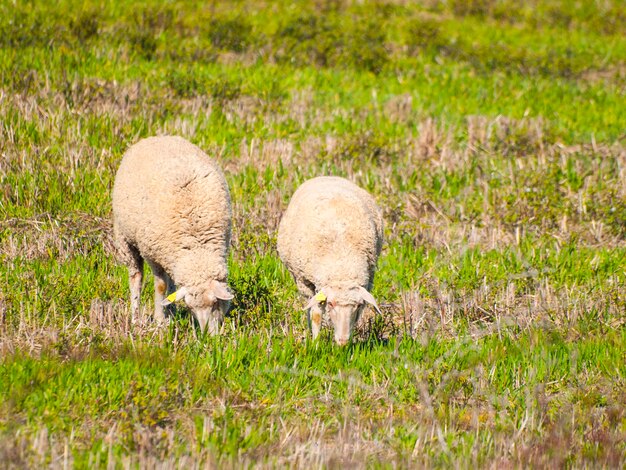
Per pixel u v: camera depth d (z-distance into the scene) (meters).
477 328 29.69
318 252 27.34
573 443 22.22
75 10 59.22
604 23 78.94
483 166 43.75
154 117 44.28
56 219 33.19
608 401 24.94
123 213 28.38
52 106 43.41
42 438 19.31
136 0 65.12
